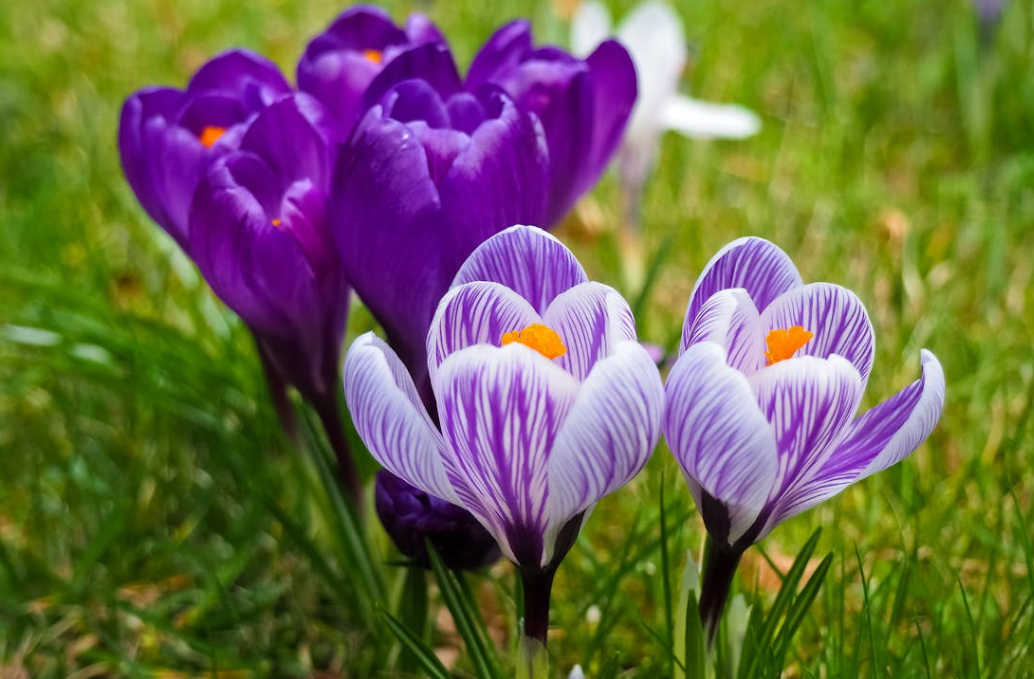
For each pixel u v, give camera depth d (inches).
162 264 27.2
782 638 19.8
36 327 24.5
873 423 18.0
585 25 26.1
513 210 18.8
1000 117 34.3
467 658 21.9
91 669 22.2
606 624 21.5
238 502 23.5
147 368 24.0
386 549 21.1
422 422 17.4
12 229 29.6
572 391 17.3
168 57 38.5
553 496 17.5
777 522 18.1
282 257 19.1
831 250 28.5
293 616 22.6
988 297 26.2
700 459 17.5
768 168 32.7
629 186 26.2
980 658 20.5
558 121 19.8
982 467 22.7
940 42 38.2
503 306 17.7
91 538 23.4
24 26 41.1
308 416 21.1
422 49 19.6
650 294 27.6
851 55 39.3
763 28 40.6
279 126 19.4
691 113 25.7
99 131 34.1
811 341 18.0
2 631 22.4
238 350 23.9
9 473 24.3
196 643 21.6
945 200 30.1
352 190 18.7
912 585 21.4
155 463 24.0
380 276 18.8
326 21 42.0
